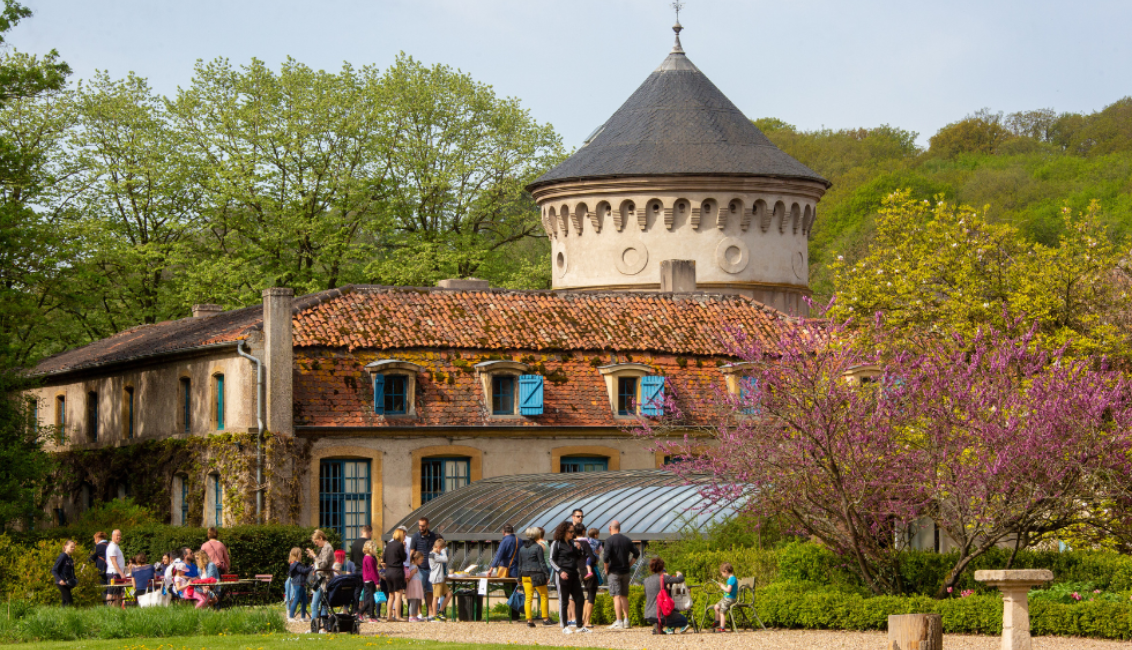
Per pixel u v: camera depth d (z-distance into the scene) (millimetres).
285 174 62156
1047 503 23766
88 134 60969
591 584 25484
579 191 52406
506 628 25938
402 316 41438
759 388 24625
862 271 39438
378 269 61469
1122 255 37625
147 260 60625
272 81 62438
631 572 27922
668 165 51219
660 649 21672
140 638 23734
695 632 24266
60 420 50500
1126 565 26641
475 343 41000
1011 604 19797
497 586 29906
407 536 29250
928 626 19000
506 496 34750
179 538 34438
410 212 64500
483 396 39906
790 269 52844
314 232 60781
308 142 61781
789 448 24156
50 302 53844
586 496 33156
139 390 43781
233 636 23750
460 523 34344
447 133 65375
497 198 66000
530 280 64500
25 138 59469
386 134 63719
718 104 53812
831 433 23703
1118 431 23828
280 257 61906
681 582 24562
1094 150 101312
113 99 61250
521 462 40094
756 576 26984
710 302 45844
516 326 42281
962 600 23344
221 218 61469
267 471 36844
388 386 39250
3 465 39875
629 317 44031
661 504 31719
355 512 38438
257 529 34594
